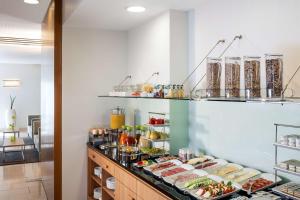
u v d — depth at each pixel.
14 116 9.16
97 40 3.42
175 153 2.68
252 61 1.67
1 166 5.25
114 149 2.94
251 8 2.02
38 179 4.43
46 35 3.22
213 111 2.38
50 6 2.77
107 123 3.50
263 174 1.89
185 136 2.73
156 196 1.88
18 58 7.84
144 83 3.15
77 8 2.59
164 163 2.35
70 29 3.29
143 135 2.91
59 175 2.64
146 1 2.41
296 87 1.71
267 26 1.90
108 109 3.50
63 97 3.27
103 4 2.47
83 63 3.36
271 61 1.54
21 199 3.59
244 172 1.96
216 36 2.35
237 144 2.15
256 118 1.98
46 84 3.28
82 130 3.37
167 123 2.67
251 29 2.02
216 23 2.34
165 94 2.44
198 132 2.58
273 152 1.86
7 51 6.24
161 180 2.02
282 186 1.68
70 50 3.29
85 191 3.39
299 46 1.69
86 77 3.38
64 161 3.28
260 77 1.82
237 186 1.77
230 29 2.20
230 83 1.79
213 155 2.40
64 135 3.28
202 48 2.52
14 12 3.00
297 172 1.50
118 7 2.56
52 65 2.69
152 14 2.80
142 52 3.20
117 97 3.33
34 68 9.84
